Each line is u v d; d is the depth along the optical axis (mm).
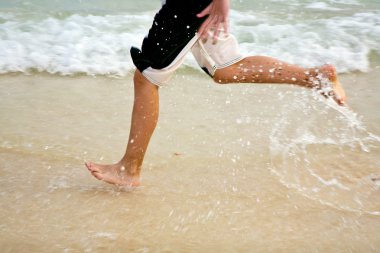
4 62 5574
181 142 4562
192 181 4207
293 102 5070
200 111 4938
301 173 4293
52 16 6527
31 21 6348
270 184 4191
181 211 3953
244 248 3717
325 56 5801
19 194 4035
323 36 6141
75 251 3662
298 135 4656
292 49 5910
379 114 4918
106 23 6344
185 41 3922
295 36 6145
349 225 3877
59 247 3684
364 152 4488
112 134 4648
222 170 4309
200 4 3873
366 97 5164
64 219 3865
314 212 3967
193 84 5344
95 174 4066
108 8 6902
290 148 4520
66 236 3752
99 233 3781
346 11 6934
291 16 6711
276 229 3844
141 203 4004
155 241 3744
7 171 4223
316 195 4105
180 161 4379
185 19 3877
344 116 4871
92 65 5594
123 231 3803
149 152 4449
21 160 4328
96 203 3992
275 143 4570
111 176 4090
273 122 4805
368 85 5359
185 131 4680
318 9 7008
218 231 3824
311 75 4074
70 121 4773
